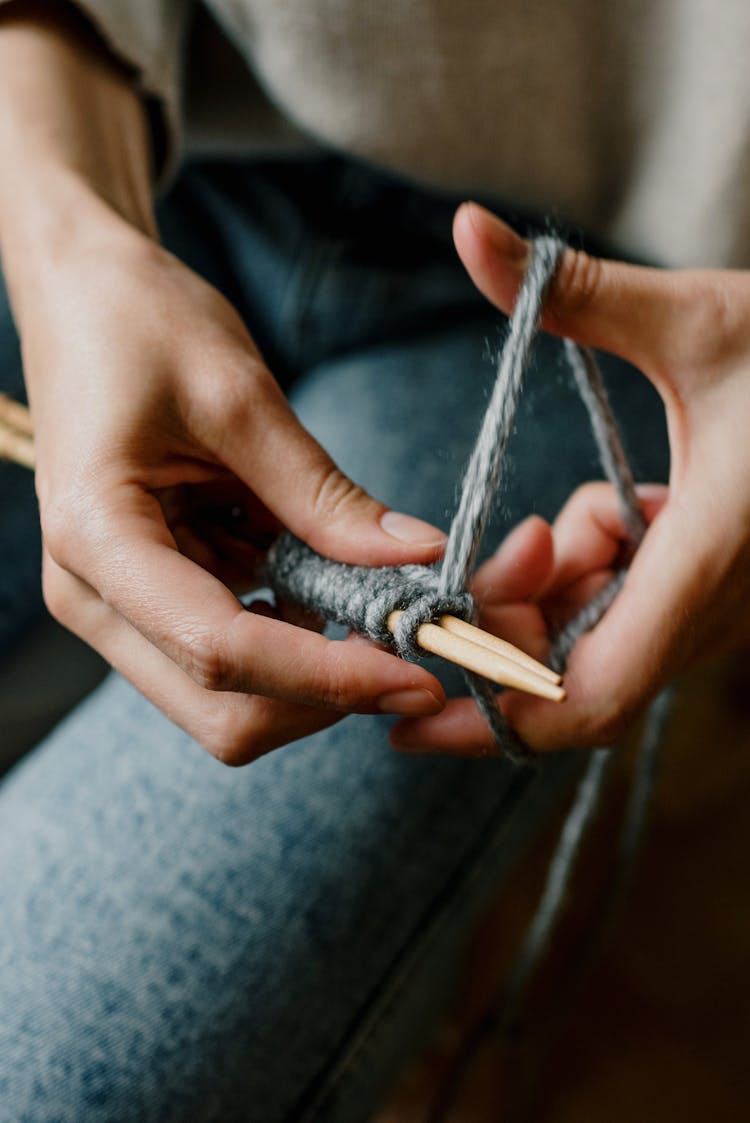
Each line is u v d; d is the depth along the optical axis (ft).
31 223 1.70
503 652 1.26
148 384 1.45
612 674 1.49
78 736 1.95
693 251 2.17
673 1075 2.89
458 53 1.92
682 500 1.50
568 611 1.77
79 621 1.52
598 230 2.34
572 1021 3.01
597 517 1.81
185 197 2.64
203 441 1.48
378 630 1.34
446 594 1.34
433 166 2.17
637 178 2.15
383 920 1.76
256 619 1.28
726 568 1.48
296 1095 1.64
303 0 1.87
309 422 2.32
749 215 2.05
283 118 2.29
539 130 2.08
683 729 3.59
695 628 1.51
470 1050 2.81
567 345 1.56
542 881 3.29
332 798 1.80
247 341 1.58
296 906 1.71
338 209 2.46
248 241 2.54
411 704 1.29
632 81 1.99
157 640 1.32
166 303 1.53
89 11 1.87
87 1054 1.56
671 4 1.85
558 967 3.11
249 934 1.67
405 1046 1.88
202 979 1.63
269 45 2.00
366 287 2.44
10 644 2.54
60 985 1.62
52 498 1.43
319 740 1.86
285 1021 1.64
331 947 1.70
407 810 1.82
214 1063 1.58
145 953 1.65
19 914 1.70
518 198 2.29
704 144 1.97
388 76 1.97
